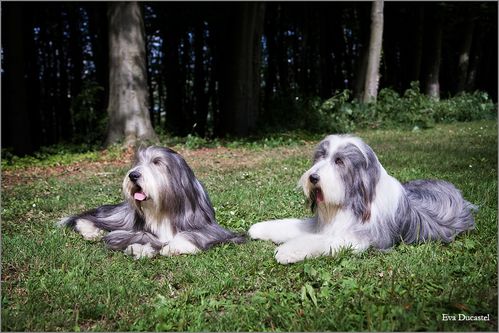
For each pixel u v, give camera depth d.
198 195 5.43
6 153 14.85
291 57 32.28
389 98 19.81
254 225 5.54
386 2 29.36
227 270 4.41
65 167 11.70
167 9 24.73
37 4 24.97
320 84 29.80
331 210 4.79
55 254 4.84
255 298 3.70
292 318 3.40
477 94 22.48
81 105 18.38
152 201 5.05
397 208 4.93
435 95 26.94
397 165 9.42
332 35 31.12
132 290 4.00
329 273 4.09
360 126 18.42
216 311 3.65
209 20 24.00
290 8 28.89
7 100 19.36
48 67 27.95
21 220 6.44
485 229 5.32
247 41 18.36
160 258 4.83
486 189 6.91
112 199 7.59
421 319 3.30
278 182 8.29
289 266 4.43
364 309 3.40
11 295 3.98
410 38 30.61
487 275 3.96
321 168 4.68
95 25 24.55
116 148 13.87
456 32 31.03
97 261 4.77
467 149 11.30
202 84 28.34
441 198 5.51
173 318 3.49
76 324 3.46
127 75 14.37
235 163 10.80
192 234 5.12
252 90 18.86
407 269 4.18
